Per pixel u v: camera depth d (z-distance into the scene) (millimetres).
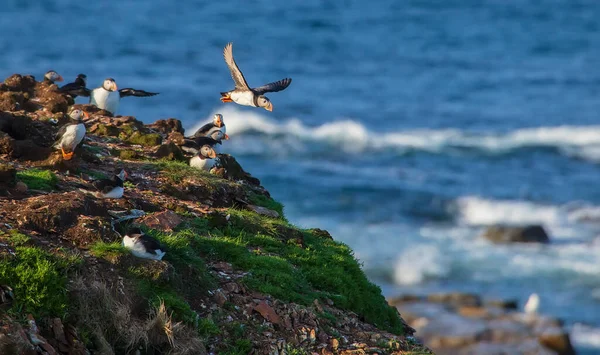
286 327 12867
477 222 39344
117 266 12039
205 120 56562
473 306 28562
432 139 53031
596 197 42969
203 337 12055
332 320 13516
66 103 19469
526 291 31703
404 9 109312
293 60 78938
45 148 15648
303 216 39094
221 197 16375
